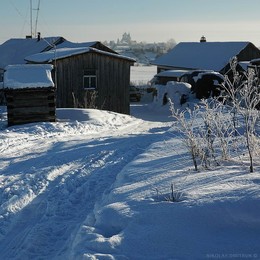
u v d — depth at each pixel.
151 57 163.88
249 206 4.91
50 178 9.34
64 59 26.72
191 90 32.59
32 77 19.27
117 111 28.33
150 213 5.08
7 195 8.23
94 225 5.31
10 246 6.02
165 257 4.38
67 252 5.16
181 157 8.45
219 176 6.38
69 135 16.80
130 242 4.62
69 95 27.05
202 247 4.47
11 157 12.03
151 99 48.09
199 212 4.93
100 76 27.70
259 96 7.68
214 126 8.59
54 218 6.95
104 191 7.78
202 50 51.69
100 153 11.77
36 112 19.16
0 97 29.34
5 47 44.06
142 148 12.38
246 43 48.50
